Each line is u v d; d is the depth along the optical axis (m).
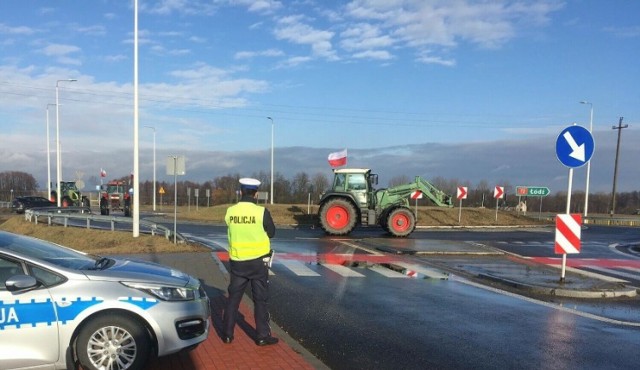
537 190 34.75
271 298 8.42
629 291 9.05
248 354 5.20
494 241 20.22
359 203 21.38
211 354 5.18
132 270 4.93
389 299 8.46
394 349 5.75
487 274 10.79
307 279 10.28
